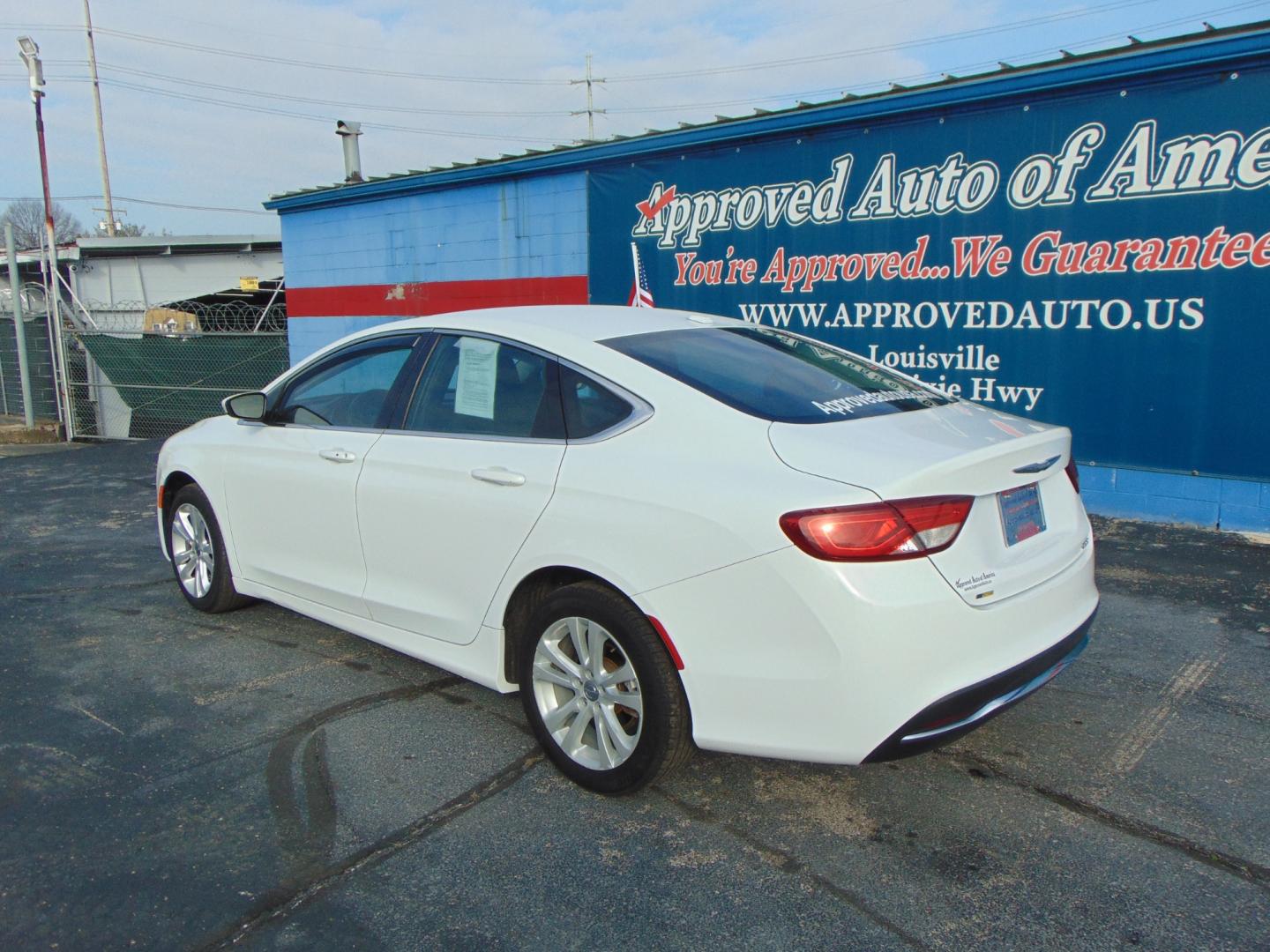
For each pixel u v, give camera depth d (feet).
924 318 24.56
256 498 14.82
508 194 33.30
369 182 36.83
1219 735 11.73
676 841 9.73
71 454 37.99
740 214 27.63
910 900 8.73
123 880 9.12
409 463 12.23
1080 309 22.09
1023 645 9.34
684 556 9.36
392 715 12.76
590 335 11.62
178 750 11.79
